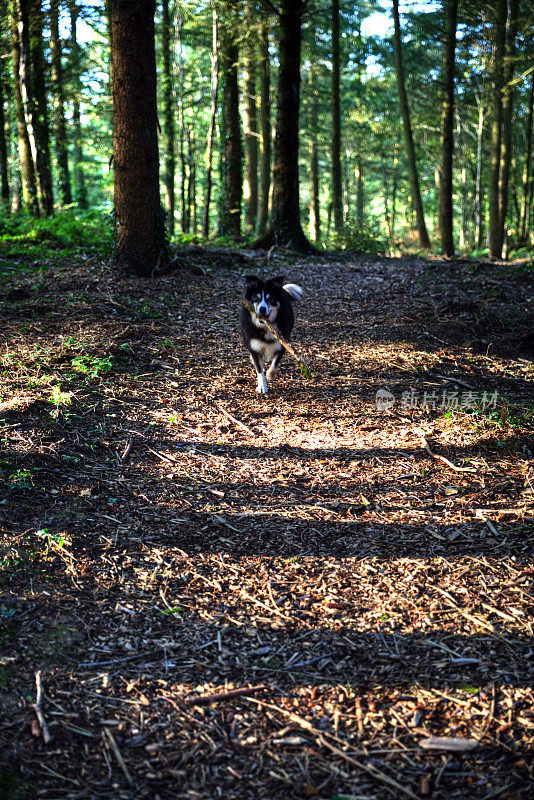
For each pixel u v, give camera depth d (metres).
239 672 2.97
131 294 9.12
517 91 21.64
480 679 2.89
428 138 34.81
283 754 2.52
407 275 11.76
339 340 8.14
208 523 4.19
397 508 4.39
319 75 31.25
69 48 21.14
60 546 3.72
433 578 3.64
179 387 6.51
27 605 3.24
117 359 6.95
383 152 36.16
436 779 2.40
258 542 4.01
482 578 3.62
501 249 22.31
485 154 33.53
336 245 19.48
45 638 3.05
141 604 3.39
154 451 5.13
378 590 3.55
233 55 17.95
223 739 2.58
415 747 2.54
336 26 21.12
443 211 20.52
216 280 10.54
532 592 3.48
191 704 2.76
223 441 5.42
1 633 3.02
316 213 33.53
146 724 2.64
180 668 2.98
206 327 8.38
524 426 5.55
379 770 2.44
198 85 25.09
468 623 3.27
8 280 9.61
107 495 4.39
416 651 3.09
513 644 3.10
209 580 3.62
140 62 9.48
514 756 2.48
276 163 14.48
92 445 5.05
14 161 23.53
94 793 2.30
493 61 20.72
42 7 16.64
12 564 3.50
